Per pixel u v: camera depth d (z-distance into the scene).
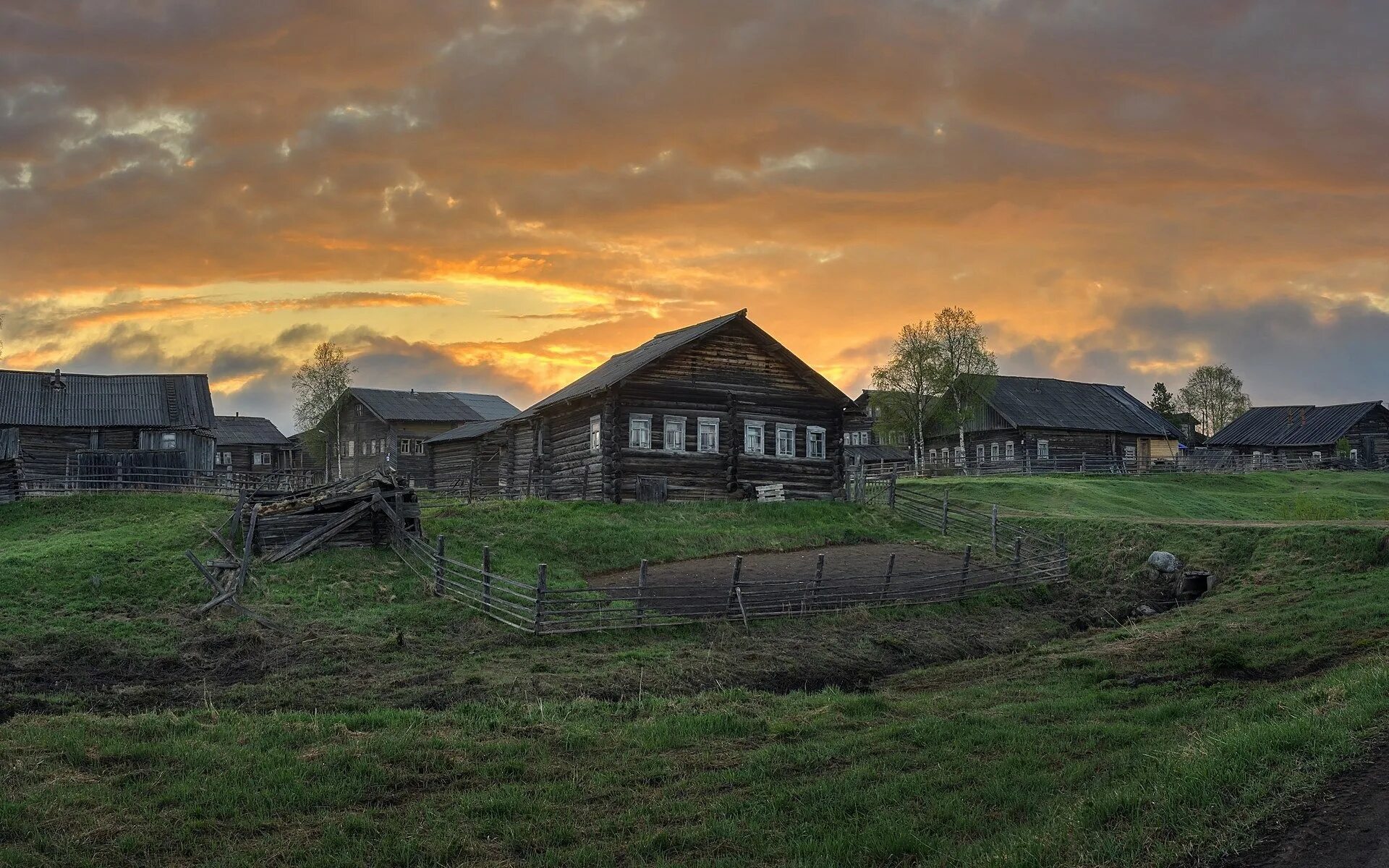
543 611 24.92
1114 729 15.96
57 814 12.22
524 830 12.26
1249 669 20.36
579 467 44.78
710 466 43.88
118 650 21.62
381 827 12.31
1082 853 9.99
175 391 58.06
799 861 10.98
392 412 78.44
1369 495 62.53
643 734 16.75
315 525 30.03
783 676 23.09
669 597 27.53
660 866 11.09
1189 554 35.94
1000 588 32.84
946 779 13.80
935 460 85.00
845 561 34.41
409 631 24.19
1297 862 9.19
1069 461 76.25
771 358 46.19
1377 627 22.58
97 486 44.38
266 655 22.03
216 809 12.77
